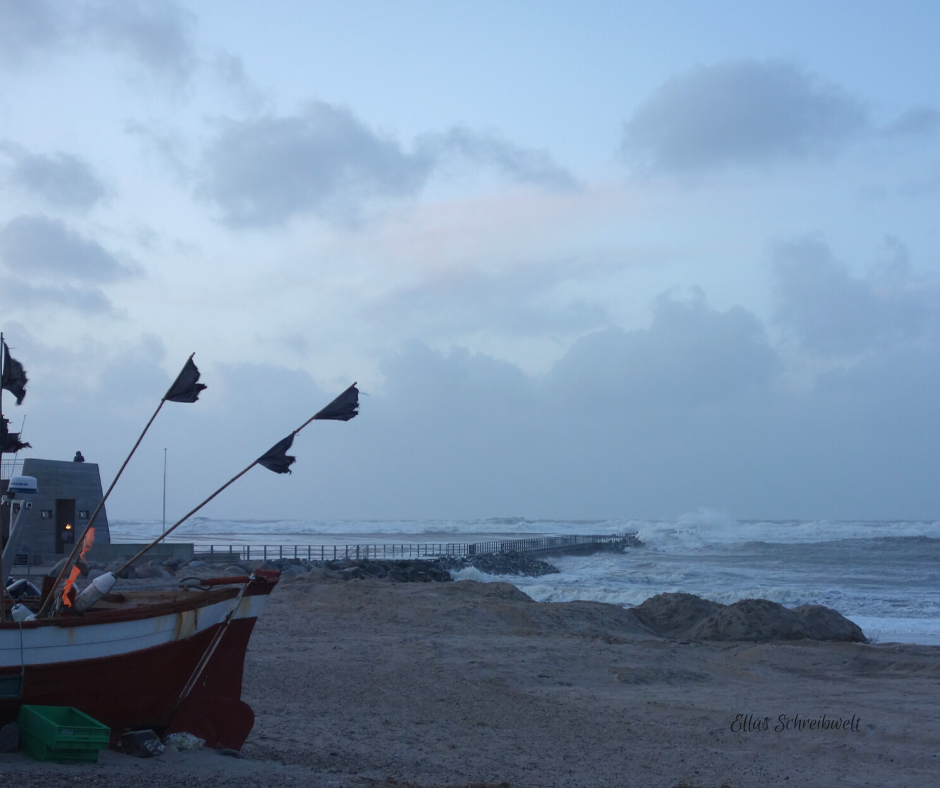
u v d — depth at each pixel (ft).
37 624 23.50
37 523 115.75
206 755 26.89
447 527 536.01
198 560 123.95
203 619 27.48
